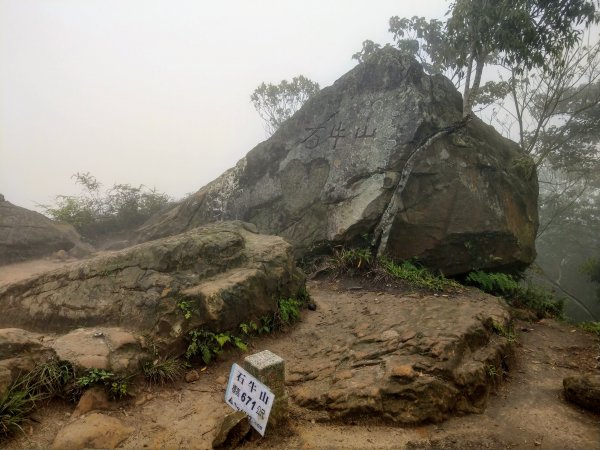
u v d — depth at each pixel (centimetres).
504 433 348
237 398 339
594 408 379
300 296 653
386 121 880
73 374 365
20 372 351
